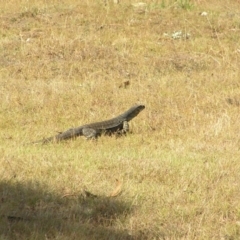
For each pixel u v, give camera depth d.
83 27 41.84
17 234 16.31
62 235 16.39
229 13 47.22
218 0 50.06
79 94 30.62
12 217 17.23
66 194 18.81
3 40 39.06
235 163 21.95
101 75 34.53
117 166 21.30
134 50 38.50
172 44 39.94
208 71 36.00
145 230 17.14
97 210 18.19
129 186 19.67
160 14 45.44
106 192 19.28
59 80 33.34
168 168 21.12
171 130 26.14
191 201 18.95
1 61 36.06
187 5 47.31
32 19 42.97
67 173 20.47
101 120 27.81
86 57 36.94
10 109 28.41
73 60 36.50
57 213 17.72
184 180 20.30
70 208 18.06
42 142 24.12
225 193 19.45
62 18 43.34
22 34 40.25
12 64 35.69
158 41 40.56
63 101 29.66
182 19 44.78
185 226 17.45
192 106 29.27
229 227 17.45
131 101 29.95
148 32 41.91
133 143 24.48
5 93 30.33
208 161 22.19
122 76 34.53
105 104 29.66
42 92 30.58
